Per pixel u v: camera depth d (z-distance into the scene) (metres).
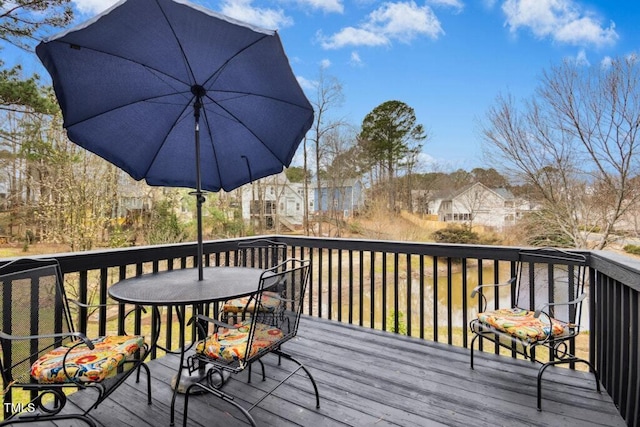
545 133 8.89
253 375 2.51
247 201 16.25
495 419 1.99
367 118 17.08
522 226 9.59
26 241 9.97
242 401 2.18
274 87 2.19
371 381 2.43
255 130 2.60
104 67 2.08
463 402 2.16
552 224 9.00
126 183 11.25
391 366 2.65
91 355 1.81
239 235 14.52
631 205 7.85
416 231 14.02
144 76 2.21
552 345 2.28
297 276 2.23
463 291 3.07
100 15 1.73
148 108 2.42
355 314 8.71
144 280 2.34
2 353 1.77
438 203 13.61
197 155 2.36
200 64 2.13
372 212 15.55
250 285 2.20
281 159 2.70
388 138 16.31
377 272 11.31
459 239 11.82
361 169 16.22
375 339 3.21
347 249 3.67
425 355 2.85
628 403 1.88
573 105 8.45
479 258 2.99
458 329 7.63
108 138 2.40
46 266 2.04
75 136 2.25
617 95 7.88
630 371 1.86
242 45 1.95
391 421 1.97
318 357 2.82
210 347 1.94
